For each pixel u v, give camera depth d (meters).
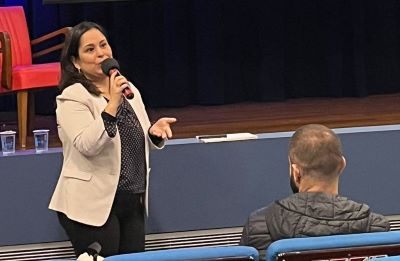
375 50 8.62
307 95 8.57
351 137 4.75
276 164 4.72
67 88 3.60
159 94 8.17
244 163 4.69
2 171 4.45
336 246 2.70
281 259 2.69
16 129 6.79
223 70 8.24
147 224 4.62
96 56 3.60
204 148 4.65
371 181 4.79
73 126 3.52
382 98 8.23
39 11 7.73
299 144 2.99
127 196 3.67
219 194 4.68
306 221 2.90
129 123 3.65
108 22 7.98
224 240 4.74
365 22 8.55
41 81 5.63
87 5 7.86
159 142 3.77
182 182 4.64
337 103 7.91
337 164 2.98
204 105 8.21
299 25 8.48
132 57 8.10
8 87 5.54
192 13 8.16
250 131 6.20
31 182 4.49
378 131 4.78
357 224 2.91
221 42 8.20
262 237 2.93
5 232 4.48
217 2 8.14
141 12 8.06
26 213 4.50
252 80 8.41
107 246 3.66
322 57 8.52
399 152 4.80
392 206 4.82
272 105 7.99
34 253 4.54
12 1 7.75
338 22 8.42
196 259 2.63
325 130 3.02
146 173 3.76
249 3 8.30
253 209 4.71
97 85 3.67
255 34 8.36
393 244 2.73
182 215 4.65
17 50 6.29
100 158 3.60
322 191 2.99
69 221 3.66
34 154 4.49
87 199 3.61
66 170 3.65
